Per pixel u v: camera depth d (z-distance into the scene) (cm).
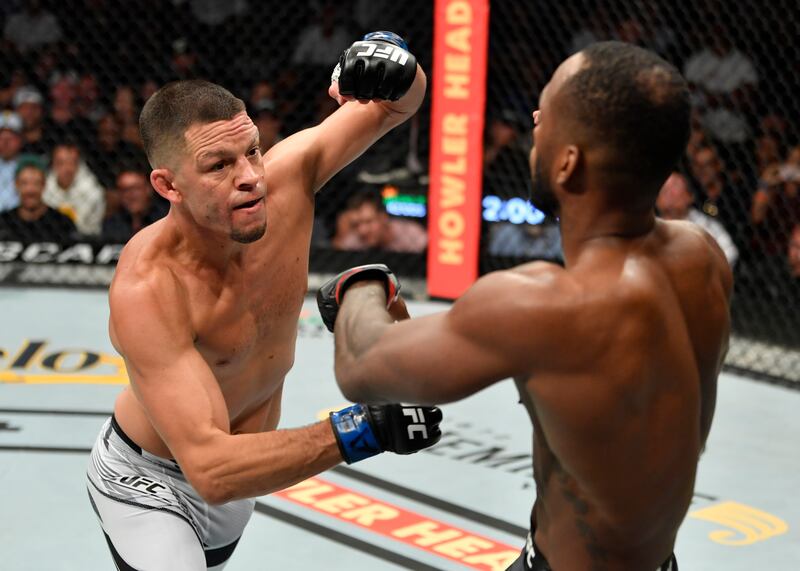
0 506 448
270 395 311
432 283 763
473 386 190
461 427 557
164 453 293
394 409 241
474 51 708
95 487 299
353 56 280
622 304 182
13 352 648
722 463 524
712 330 198
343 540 429
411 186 838
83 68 963
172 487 293
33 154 867
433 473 496
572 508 202
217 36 973
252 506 312
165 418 252
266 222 264
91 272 816
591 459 190
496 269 784
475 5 700
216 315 271
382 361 198
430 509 458
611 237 187
